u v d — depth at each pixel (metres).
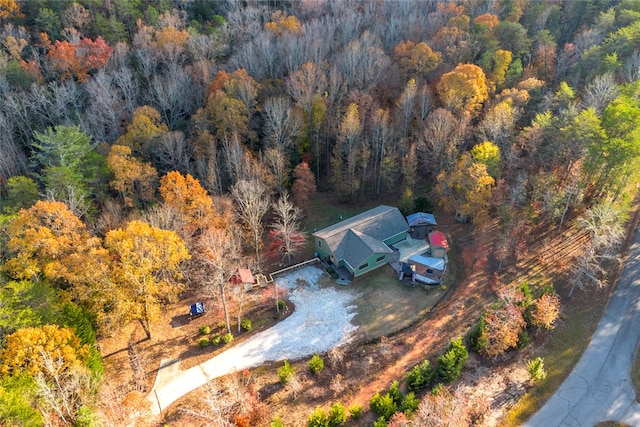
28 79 74.50
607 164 52.97
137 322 50.16
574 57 76.00
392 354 45.06
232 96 67.25
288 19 88.44
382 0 98.56
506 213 53.62
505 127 59.59
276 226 58.91
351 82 74.50
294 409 39.84
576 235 55.75
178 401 41.22
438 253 57.41
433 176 68.62
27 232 42.50
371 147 70.69
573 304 47.91
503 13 88.50
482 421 36.78
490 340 42.06
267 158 63.47
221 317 50.84
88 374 36.56
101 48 78.94
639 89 59.81
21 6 86.62
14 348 34.50
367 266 55.94
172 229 51.72
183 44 82.50
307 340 47.78
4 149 65.62
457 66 68.75
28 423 30.64
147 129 62.25
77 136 56.16
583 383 40.16
